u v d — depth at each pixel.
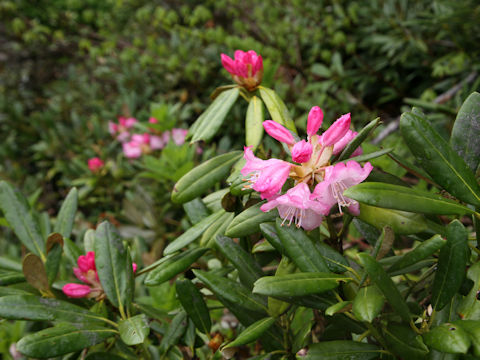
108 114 1.39
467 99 0.35
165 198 1.05
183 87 1.44
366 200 0.30
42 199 1.44
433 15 1.09
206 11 1.37
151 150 1.09
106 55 1.64
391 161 0.56
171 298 0.57
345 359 0.32
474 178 0.31
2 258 0.52
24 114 1.79
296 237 0.34
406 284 0.44
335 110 1.15
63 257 0.66
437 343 0.27
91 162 1.17
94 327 0.39
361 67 1.27
